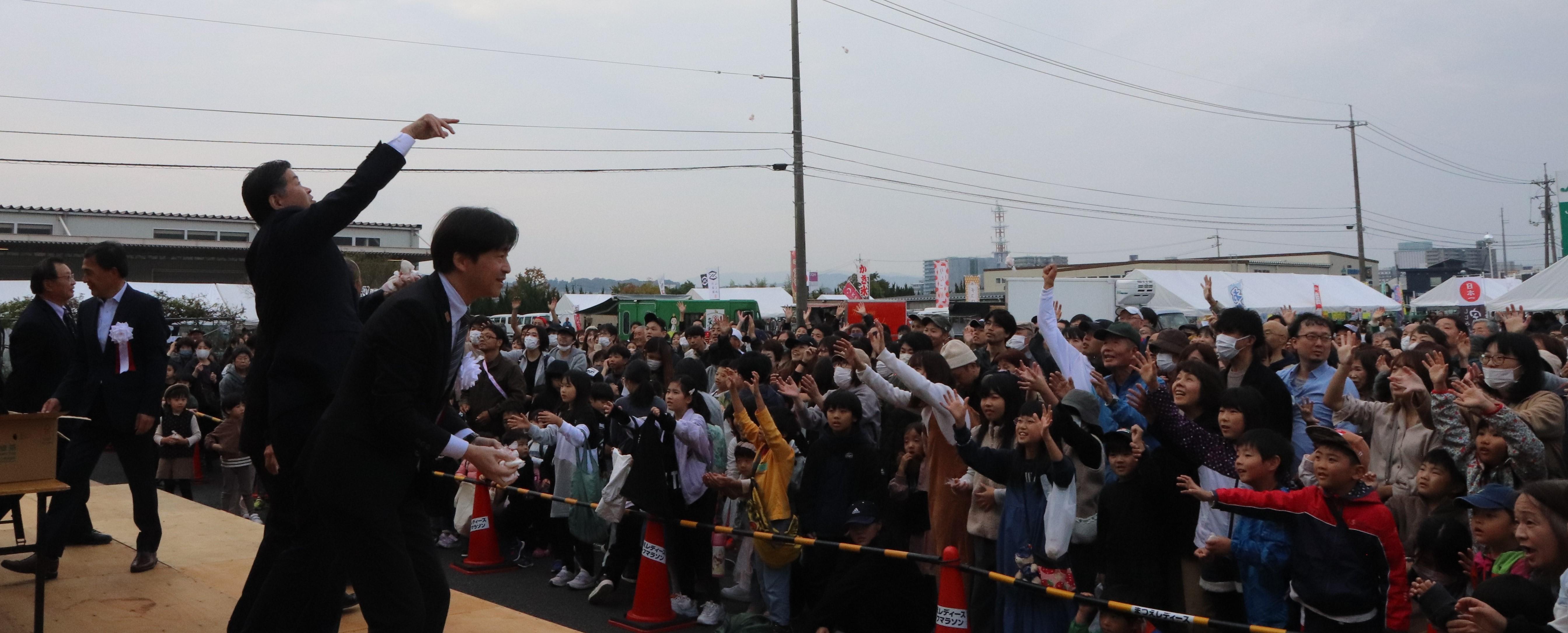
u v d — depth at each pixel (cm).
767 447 636
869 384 626
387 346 299
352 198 351
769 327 2795
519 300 1400
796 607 628
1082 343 897
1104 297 2055
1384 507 403
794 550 614
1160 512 486
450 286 316
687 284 6222
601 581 734
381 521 309
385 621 308
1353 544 397
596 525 738
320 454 307
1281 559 419
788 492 631
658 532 666
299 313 366
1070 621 505
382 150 355
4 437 409
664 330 1236
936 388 538
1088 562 521
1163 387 497
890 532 589
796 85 2367
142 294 542
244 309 2559
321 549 354
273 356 371
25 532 607
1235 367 588
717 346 1108
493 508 848
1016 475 519
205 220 3862
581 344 1402
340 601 368
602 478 773
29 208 3528
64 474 520
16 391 563
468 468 890
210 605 488
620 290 6506
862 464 589
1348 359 571
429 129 366
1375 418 571
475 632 474
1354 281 2906
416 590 316
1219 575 474
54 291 572
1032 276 5078
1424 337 836
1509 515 395
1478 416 456
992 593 549
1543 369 545
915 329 1023
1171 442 490
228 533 641
